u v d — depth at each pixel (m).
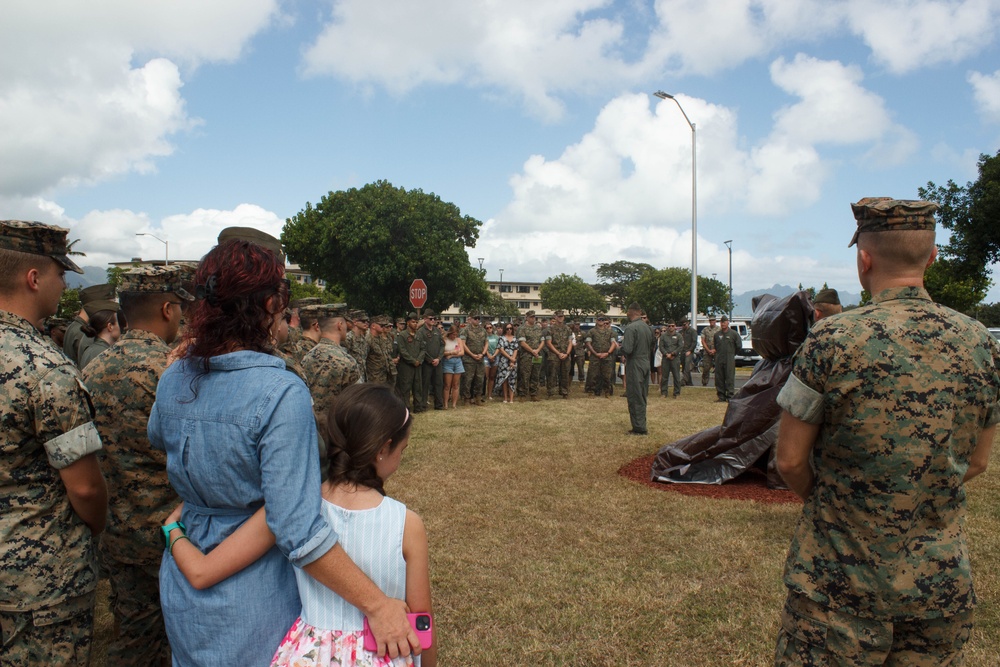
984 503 5.62
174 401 1.76
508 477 6.95
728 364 13.76
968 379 1.80
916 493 1.77
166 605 1.70
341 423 1.79
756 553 4.61
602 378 15.43
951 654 1.85
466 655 3.35
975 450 1.90
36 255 2.05
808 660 1.90
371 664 1.61
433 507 5.84
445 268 30.16
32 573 1.93
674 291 68.25
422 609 1.75
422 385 12.62
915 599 1.76
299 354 5.68
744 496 6.11
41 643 1.97
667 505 5.80
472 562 4.55
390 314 30.98
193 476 1.69
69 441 1.94
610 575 4.29
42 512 1.96
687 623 3.64
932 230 1.89
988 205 24.69
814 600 1.88
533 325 14.55
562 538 5.02
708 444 6.71
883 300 1.91
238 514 1.71
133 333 2.64
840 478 1.85
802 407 1.88
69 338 5.96
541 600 3.95
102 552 2.62
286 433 1.63
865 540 1.80
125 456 2.50
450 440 9.20
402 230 29.89
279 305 1.86
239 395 1.68
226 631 1.63
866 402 1.79
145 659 2.70
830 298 5.93
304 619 1.70
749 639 3.45
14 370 1.89
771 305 6.27
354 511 1.72
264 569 1.68
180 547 1.70
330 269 30.89
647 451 8.38
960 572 1.80
